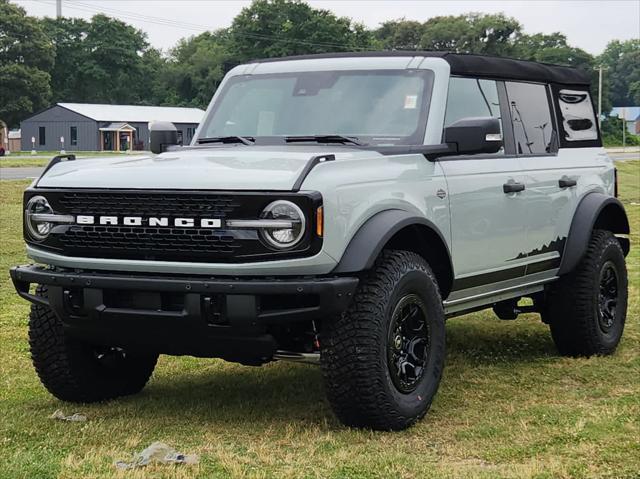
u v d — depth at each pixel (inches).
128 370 226.1
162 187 185.6
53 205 197.5
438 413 211.3
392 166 203.9
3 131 2982.3
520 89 262.1
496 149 219.0
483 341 299.3
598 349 275.3
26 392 231.8
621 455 176.9
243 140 234.2
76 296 194.5
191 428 198.5
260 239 179.5
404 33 3964.1
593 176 284.0
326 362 188.2
